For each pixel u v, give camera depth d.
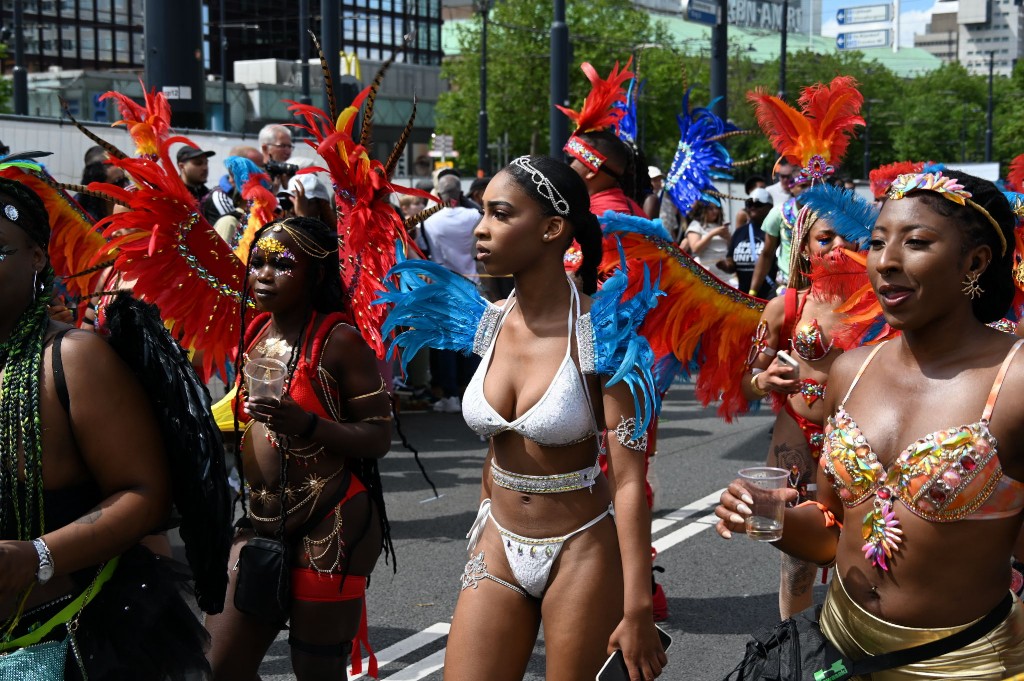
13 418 2.44
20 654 2.49
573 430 2.92
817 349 4.14
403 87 51.03
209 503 2.57
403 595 5.49
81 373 2.47
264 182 6.69
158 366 2.52
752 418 10.39
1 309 2.49
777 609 5.37
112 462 2.48
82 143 9.43
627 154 4.98
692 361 4.47
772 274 10.71
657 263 4.12
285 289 3.53
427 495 7.50
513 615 3.01
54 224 4.40
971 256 2.34
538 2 51.28
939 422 2.34
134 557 2.64
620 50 51.66
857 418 2.48
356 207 3.96
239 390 3.56
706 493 7.50
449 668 3.01
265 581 3.40
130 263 4.01
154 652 2.62
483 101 38.44
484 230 2.97
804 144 4.89
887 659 2.42
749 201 11.43
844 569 2.52
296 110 4.07
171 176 4.02
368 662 4.67
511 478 3.00
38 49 53.84
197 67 10.98
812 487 4.22
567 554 2.94
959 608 2.35
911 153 81.31
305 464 3.46
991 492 2.30
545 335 2.99
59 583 2.52
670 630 5.10
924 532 2.35
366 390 3.56
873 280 2.42
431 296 3.24
